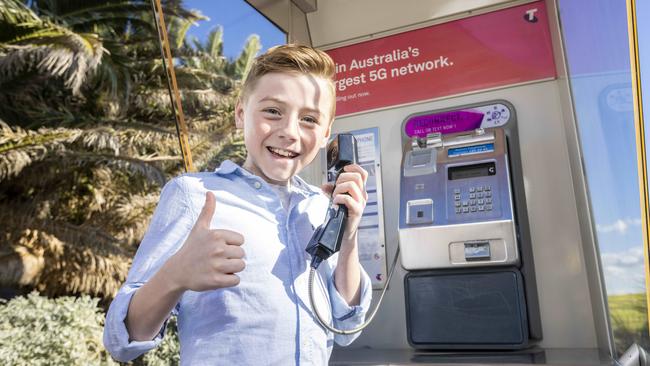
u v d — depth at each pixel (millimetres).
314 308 865
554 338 1750
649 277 1004
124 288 774
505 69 1947
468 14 2023
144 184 6941
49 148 6039
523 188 1827
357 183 991
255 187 941
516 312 1584
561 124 1858
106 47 6297
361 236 2053
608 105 1183
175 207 858
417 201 1752
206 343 780
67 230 6098
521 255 1711
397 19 2107
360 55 2176
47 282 6000
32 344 3646
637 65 913
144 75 7066
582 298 1747
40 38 5621
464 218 1668
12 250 5641
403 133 2041
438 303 1675
